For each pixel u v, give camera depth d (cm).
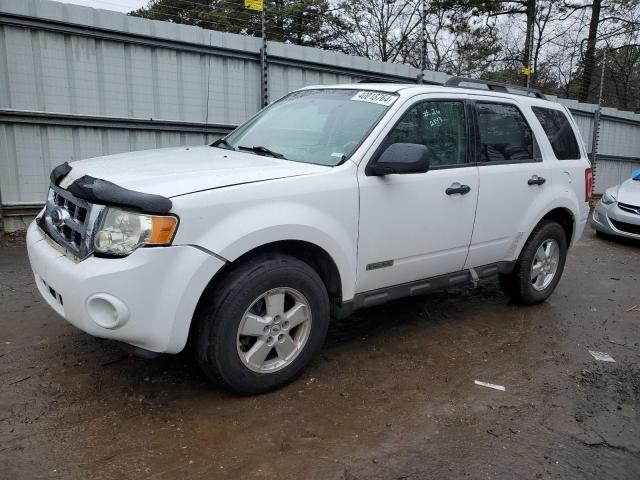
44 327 416
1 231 684
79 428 290
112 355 372
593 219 947
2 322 423
